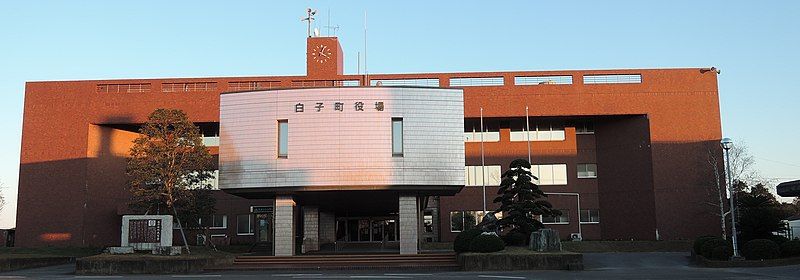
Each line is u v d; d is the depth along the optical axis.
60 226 50.94
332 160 36.53
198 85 54.09
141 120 52.75
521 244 38.59
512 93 52.78
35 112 53.03
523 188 39.94
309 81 54.09
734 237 32.19
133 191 39.38
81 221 50.84
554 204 55.28
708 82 52.19
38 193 51.66
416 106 37.19
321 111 37.00
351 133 36.72
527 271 30.86
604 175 55.00
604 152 55.28
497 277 26.25
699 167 50.66
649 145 51.34
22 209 51.44
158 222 35.31
